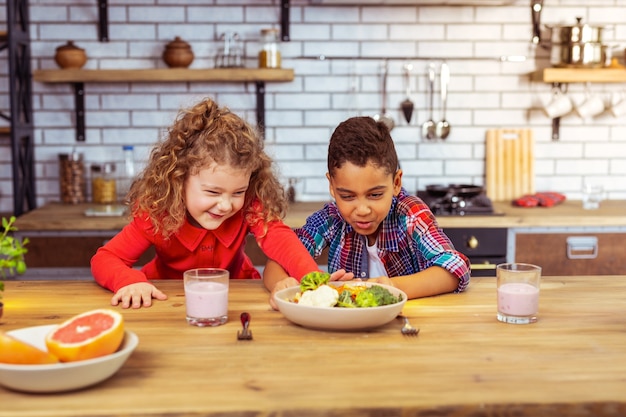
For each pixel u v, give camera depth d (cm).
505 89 393
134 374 123
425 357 132
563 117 396
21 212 364
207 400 113
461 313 161
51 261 342
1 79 382
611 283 190
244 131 183
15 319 157
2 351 116
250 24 384
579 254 344
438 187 358
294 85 388
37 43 383
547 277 197
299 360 130
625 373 124
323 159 393
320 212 213
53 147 389
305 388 117
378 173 176
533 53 390
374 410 110
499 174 394
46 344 121
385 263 207
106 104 387
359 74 388
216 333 146
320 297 149
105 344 120
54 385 114
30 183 384
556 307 165
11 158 385
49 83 385
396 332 147
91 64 383
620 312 161
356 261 210
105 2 379
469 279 186
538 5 384
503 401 112
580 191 401
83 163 386
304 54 386
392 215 202
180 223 192
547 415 112
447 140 394
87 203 386
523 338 143
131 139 389
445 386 118
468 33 389
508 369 126
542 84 393
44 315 160
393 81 389
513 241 340
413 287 172
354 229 197
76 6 381
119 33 383
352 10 385
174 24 383
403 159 395
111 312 127
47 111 386
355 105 390
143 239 200
